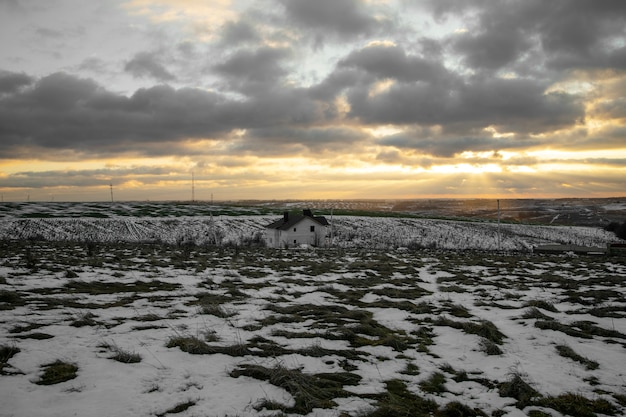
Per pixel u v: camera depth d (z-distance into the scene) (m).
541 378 8.23
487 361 9.27
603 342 10.89
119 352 8.44
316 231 66.31
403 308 15.03
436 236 90.88
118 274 20.19
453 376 8.32
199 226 87.50
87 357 8.30
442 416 6.51
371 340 10.76
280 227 65.38
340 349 9.73
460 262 35.59
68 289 16.22
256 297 16.48
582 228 118.19
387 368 8.65
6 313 11.55
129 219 90.50
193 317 12.39
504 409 6.82
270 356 8.88
